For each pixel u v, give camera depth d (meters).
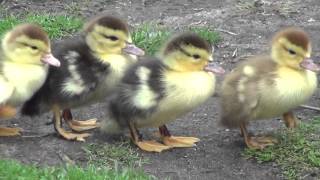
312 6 14.68
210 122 9.98
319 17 14.14
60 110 9.37
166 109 8.67
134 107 8.75
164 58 8.69
